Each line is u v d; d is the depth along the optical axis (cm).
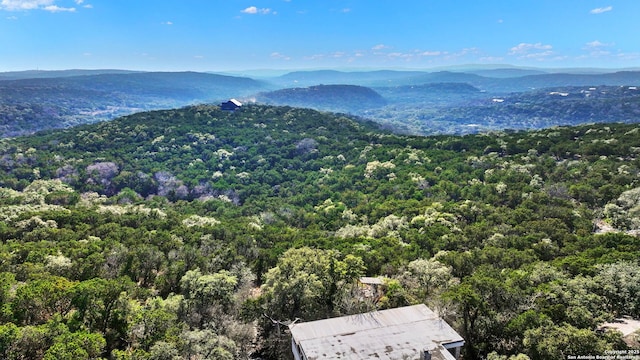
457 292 3425
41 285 3441
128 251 5219
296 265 4006
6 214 7206
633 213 6369
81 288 3391
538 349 2684
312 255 4278
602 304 3186
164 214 8581
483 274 3975
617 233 5372
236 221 8675
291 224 9075
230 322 3559
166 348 2878
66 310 3494
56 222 6888
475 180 9544
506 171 9575
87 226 6794
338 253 4734
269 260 5419
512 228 6306
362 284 4219
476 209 7512
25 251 5016
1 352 2719
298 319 3481
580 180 8506
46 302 3378
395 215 8031
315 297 3750
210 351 3008
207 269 4941
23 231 6325
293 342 3042
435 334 2919
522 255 4831
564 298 3225
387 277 4366
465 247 5791
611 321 3095
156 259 5169
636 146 9756
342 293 3803
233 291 4150
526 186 8400
